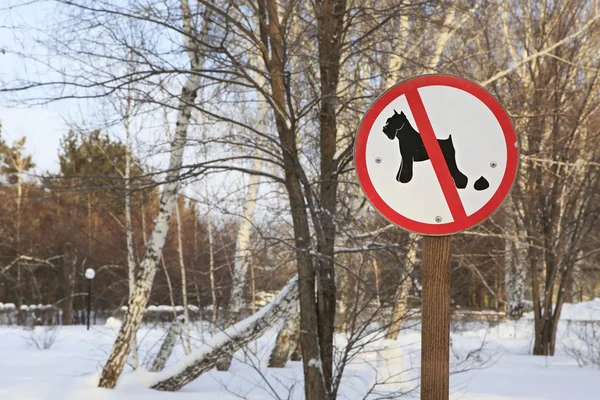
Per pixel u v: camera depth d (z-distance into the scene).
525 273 25.11
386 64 8.13
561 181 16.19
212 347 9.55
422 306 3.39
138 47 6.94
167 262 15.12
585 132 15.74
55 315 35.00
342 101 7.35
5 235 36.62
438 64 8.79
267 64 7.23
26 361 14.13
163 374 10.34
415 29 7.77
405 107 3.38
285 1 7.52
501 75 9.63
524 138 10.85
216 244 12.86
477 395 10.34
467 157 3.34
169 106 6.93
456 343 19.08
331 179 7.30
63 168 32.72
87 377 10.64
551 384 11.65
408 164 3.35
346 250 7.09
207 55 6.86
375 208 3.35
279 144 6.92
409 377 9.49
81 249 29.73
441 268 3.37
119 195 8.28
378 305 7.59
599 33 16.41
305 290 7.08
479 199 3.32
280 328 13.84
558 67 16.03
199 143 7.56
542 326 18.34
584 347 20.30
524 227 17.03
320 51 7.26
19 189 33.97
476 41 12.95
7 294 41.53
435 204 3.33
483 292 24.19
